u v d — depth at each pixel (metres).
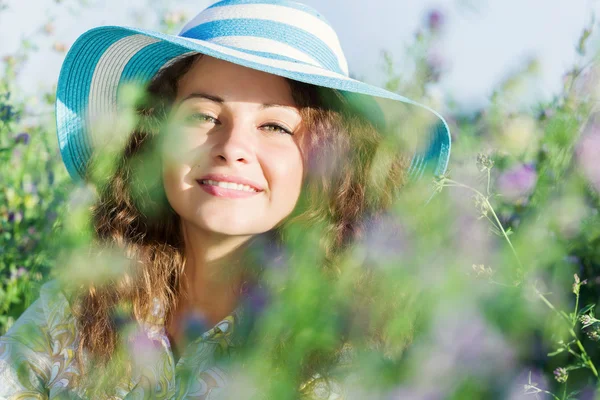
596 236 1.93
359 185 2.01
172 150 1.80
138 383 1.95
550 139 2.13
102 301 2.00
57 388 1.98
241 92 1.78
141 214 2.11
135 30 1.87
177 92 1.98
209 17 1.94
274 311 1.79
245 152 1.77
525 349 1.86
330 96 1.93
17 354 1.96
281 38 1.86
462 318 1.78
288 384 1.77
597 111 2.10
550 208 1.93
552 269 1.95
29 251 3.12
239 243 1.95
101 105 2.17
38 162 3.43
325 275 1.85
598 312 2.00
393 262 1.84
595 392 1.75
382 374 1.81
